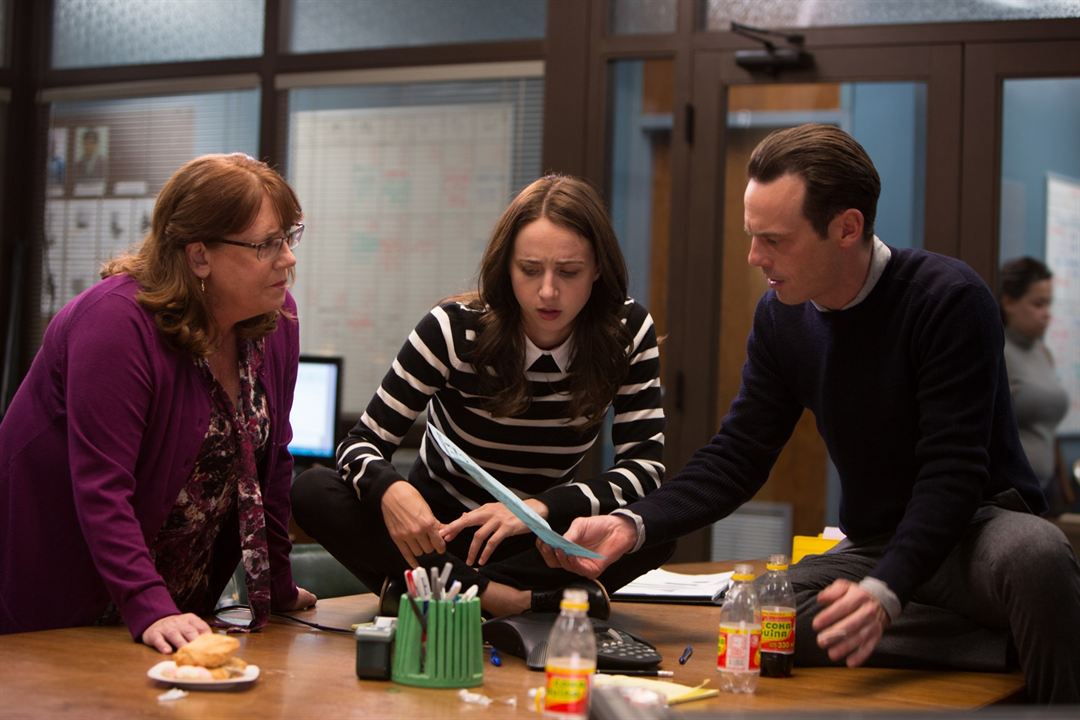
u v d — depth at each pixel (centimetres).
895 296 175
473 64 453
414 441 455
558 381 192
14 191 522
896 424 177
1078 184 403
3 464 179
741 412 194
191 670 139
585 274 177
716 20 424
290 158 484
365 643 146
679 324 422
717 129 418
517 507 158
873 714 95
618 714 107
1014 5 390
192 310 175
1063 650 156
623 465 193
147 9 509
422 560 182
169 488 178
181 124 502
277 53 480
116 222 512
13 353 512
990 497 178
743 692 149
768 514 467
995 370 170
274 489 201
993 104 390
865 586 153
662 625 194
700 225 420
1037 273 395
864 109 424
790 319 188
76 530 177
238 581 219
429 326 192
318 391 382
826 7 411
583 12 435
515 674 151
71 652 157
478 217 459
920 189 407
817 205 167
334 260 480
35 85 523
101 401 167
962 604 170
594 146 434
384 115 472
